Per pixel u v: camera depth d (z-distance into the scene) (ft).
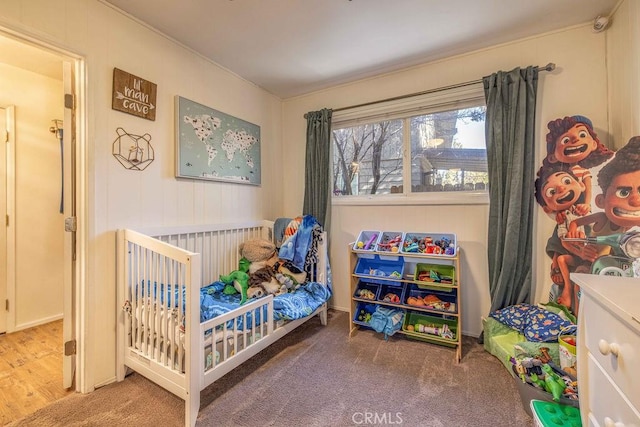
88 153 5.46
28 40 4.80
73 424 4.64
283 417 4.81
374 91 9.07
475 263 7.68
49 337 7.79
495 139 7.05
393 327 7.29
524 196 6.79
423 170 8.50
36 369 6.28
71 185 5.58
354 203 9.30
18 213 8.21
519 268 6.82
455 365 6.33
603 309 2.61
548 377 4.61
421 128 8.54
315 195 9.71
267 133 10.12
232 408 5.02
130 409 4.99
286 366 6.33
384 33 6.82
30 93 8.41
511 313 6.56
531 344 5.55
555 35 6.77
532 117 6.71
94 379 5.54
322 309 8.47
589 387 2.90
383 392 5.44
